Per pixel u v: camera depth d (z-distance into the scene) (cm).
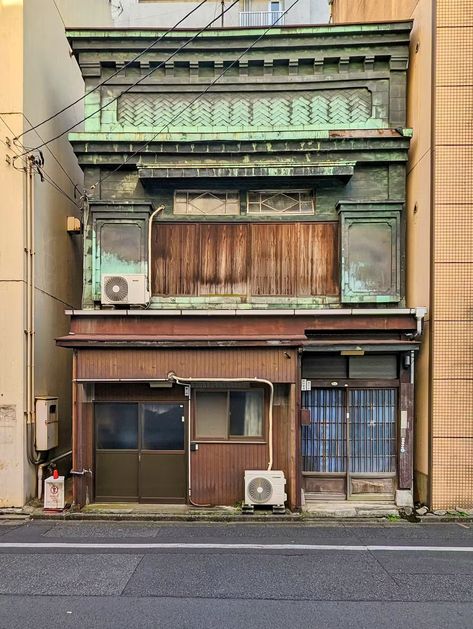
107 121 882
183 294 875
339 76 876
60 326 1023
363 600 480
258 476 780
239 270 876
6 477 809
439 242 798
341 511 791
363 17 1246
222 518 758
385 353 850
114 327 838
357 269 861
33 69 887
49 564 565
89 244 880
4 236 832
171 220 877
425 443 817
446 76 796
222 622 435
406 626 432
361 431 855
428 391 807
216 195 893
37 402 853
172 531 698
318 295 872
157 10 1747
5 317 826
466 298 798
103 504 829
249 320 833
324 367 855
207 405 841
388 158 867
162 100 888
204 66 882
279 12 1695
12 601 473
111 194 885
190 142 849
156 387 836
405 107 883
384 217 859
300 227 880
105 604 467
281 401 836
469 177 798
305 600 478
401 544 644
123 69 876
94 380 810
